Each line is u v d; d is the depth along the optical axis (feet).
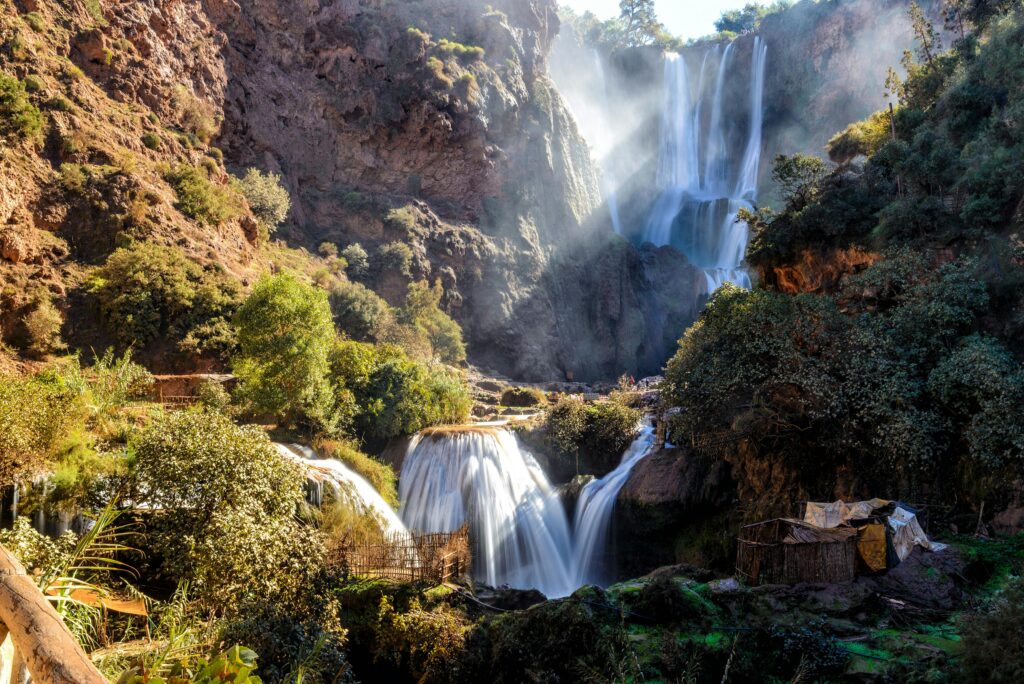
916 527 54.90
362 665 49.93
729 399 70.28
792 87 240.12
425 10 196.03
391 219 161.89
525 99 203.41
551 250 195.31
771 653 43.52
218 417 50.42
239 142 151.33
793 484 69.15
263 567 43.65
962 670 36.99
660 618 47.70
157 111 132.98
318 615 45.80
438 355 140.26
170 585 44.93
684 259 221.66
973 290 71.46
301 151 162.09
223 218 123.85
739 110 250.98
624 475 84.28
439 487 81.56
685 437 78.74
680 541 77.15
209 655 21.56
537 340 178.29
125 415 66.95
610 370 197.06
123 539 47.01
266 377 77.87
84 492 51.72
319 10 169.17
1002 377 60.59
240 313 80.64
